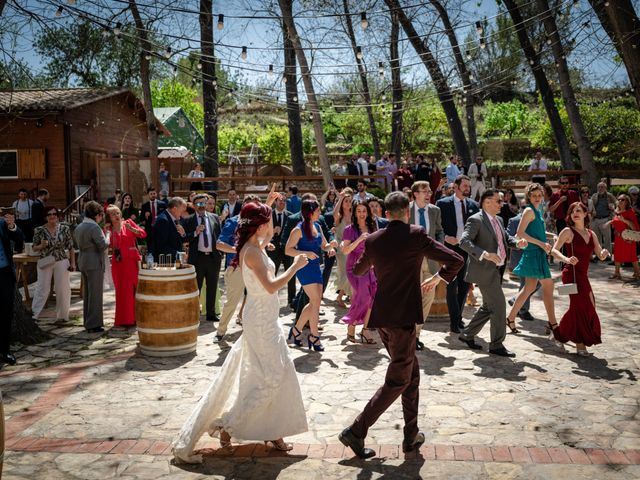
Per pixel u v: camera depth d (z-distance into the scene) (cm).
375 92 2802
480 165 1986
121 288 858
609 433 456
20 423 499
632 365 630
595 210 1434
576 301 654
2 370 663
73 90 2291
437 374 606
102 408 531
